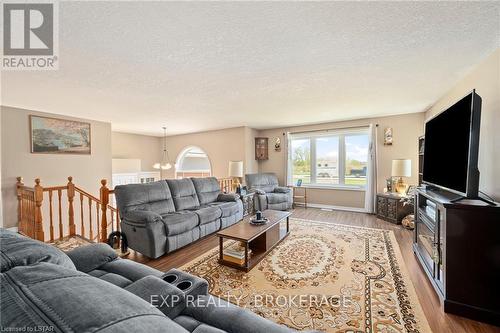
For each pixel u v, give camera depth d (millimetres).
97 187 4730
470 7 1386
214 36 1680
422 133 4320
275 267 2326
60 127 4168
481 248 1538
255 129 6230
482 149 2121
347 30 1619
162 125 5535
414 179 4387
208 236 3393
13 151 3576
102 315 440
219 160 6238
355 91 3018
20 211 3480
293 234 3381
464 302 1572
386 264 2375
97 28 1558
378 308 1663
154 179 7219
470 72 2383
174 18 1460
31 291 506
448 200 1759
